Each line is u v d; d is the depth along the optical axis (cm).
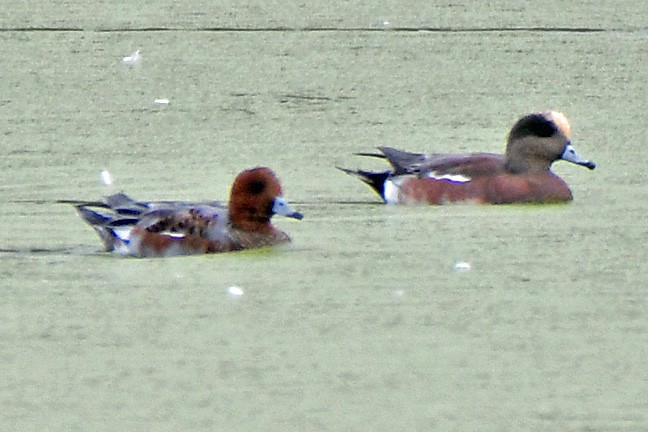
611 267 1742
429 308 1625
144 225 1773
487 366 1489
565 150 1997
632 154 2195
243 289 1667
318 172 2111
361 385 1445
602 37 2823
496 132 2308
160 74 2595
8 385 1440
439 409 1397
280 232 1797
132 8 3028
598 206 1973
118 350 1518
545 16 2977
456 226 1883
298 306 1625
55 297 1642
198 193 2006
